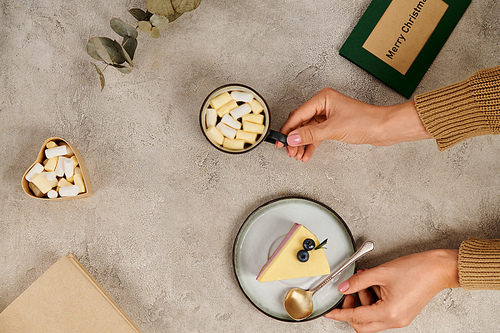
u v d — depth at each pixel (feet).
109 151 2.77
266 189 2.80
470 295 2.82
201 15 2.80
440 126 2.48
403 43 2.79
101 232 2.75
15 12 2.77
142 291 2.75
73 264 2.63
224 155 2.79
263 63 2.81
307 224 2.74
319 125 2.60
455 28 2.82
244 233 2.71
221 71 2.80
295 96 2.82
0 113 2.76
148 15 2.62
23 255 2.73
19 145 2.76
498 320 2.82
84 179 2.60
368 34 2.79
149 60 2.78
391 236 2.82
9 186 2.74
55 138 2.59
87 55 2.77
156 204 2.77
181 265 2.76
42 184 2.58
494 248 2.56
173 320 2.76
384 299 2.67
